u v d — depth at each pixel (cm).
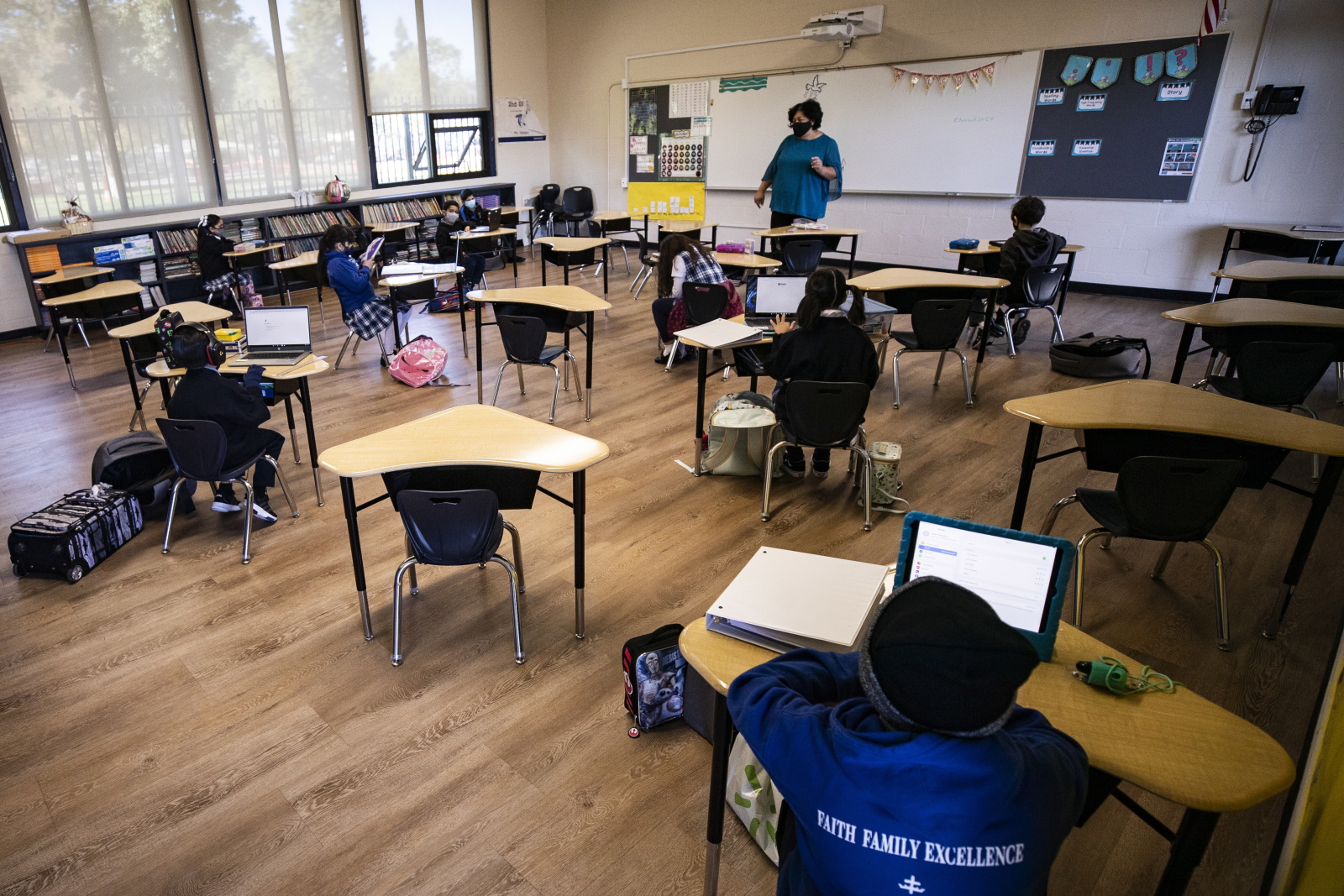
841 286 297
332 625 260
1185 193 673
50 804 190
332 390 493
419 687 230
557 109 1046
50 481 366
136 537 318
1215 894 166
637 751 206
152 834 181
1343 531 313
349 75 823
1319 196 621
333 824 184
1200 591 275
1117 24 664
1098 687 134
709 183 939
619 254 1007
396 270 546
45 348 598
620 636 253
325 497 351
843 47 803
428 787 195
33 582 285
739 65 876
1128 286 721
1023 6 701
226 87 724
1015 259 521
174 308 441
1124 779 116
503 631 255
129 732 212
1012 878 85
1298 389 324
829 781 89
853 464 357
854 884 90
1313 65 600
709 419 402
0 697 226
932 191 793
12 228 617
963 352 566
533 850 177
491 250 726
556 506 339
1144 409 252
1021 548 138
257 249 678
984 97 741
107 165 659
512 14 972
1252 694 224
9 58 595
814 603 147
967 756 82
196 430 279
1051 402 261
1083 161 709
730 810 187
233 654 245
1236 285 466
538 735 212
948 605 83
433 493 212
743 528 320
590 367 431
